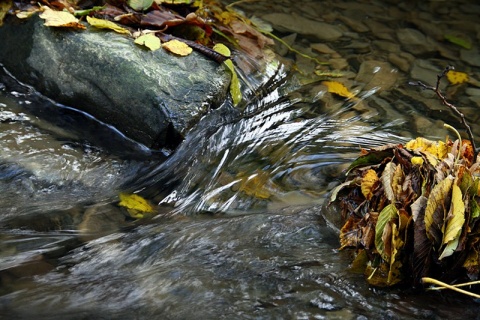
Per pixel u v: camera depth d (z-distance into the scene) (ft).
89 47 6.71
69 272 5.49
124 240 5.70
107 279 5.44
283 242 5.61
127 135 6.61
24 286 5.40
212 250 5.58
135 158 6.44
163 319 5.21
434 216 5.26
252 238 5.65
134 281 5.41
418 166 5.45
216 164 6.39
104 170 6.30
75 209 5.96
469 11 8.42
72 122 6.66
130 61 6.62
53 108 6.76
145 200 6.09
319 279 5.39
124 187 6.20
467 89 7.26
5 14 7.00
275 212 5.90
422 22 8.17
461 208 5.19
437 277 5.34
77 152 6.40
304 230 5.68
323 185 6.17
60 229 5.81
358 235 5.46
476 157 5.55
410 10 8.36
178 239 5.67
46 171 6.21
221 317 5.20
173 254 5.58
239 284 5.37
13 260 5.57
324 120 6.82
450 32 8.05
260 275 5.41
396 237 5.29
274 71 7.20
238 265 5.48
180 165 6.39
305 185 6.17
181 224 5.84
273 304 5.27
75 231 5.80
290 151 6.48
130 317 5.22
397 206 5.38
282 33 7.72
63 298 5.33
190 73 6.70
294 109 6.91
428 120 6.88
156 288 5.37
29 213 5.91
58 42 6.78
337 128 6.75
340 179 6.22
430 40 7.91
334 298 5.30
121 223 5.89
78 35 6.77
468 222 5.24
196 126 6.54
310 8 8.19
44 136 6.48
